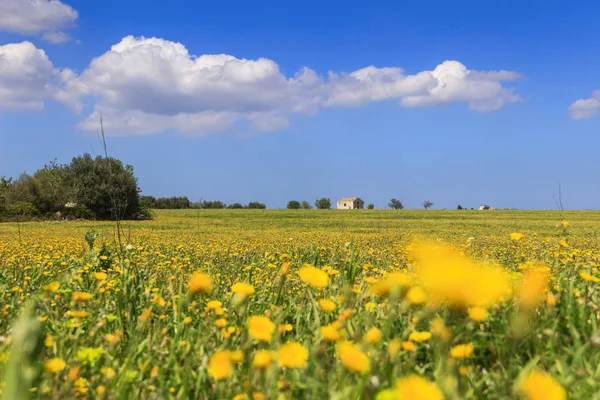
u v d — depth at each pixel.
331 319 3.60
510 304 3.18
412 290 2.54
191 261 9.44
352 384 2.32
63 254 10.49
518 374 2.43
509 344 2.77
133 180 62.75
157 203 115.44
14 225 43.44
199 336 3.36
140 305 4.11
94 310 3.94
